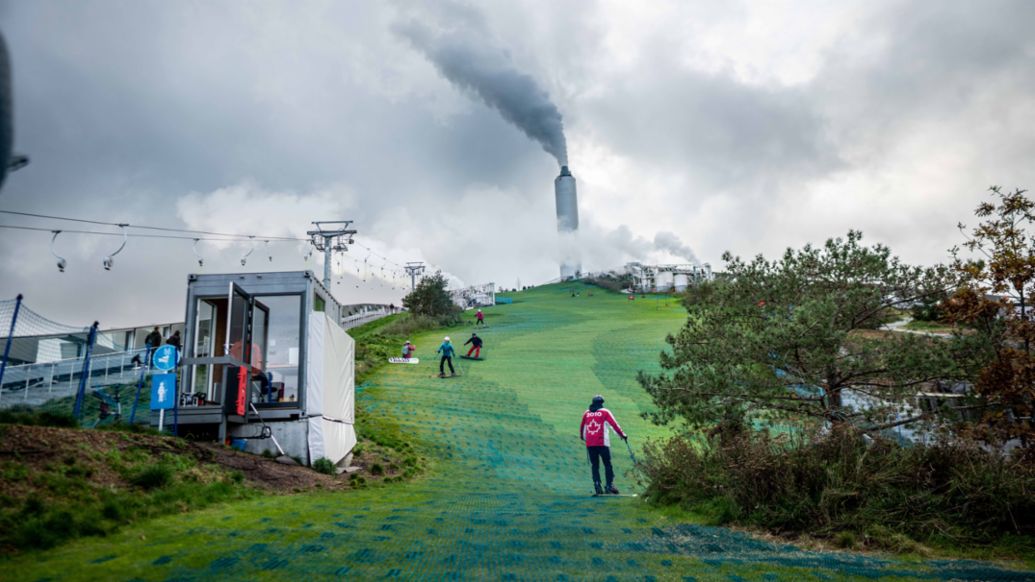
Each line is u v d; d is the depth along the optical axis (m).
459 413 20.89
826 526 6.52
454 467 15.09
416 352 33.84
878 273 11.59
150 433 10.02
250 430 11.87
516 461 16.05
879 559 5.63
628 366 29.25
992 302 9.34
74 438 7.53
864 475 6.89
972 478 6.57
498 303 72.50
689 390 11.56
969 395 9.70
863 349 11.18
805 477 7.08
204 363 11.16
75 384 15.74
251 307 12.44
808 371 11.12
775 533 6.66
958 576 4.98
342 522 6.60
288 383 12.75
